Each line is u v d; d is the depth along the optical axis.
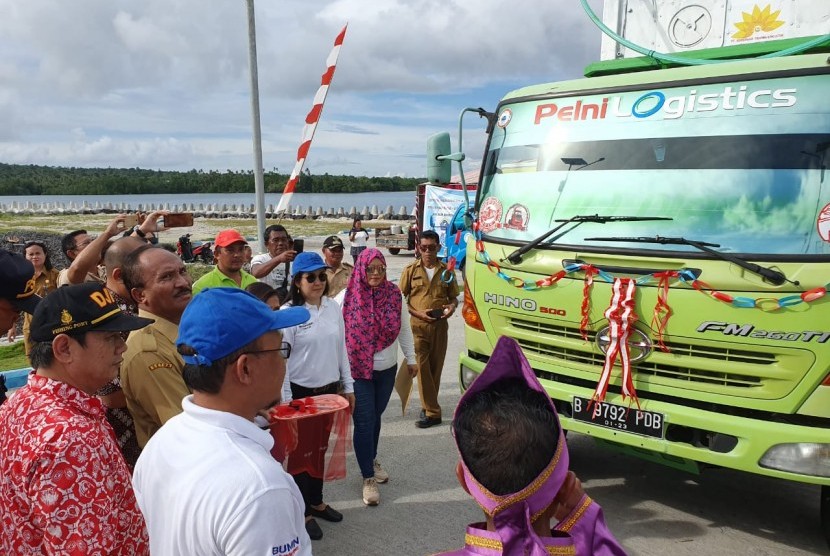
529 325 4.25
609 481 4.76
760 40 4.48
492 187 4.70
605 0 5.12
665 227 3.77
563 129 4.43
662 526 4.08
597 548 1.44
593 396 3.91
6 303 2.49
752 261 3.44
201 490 1.54
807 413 3.31
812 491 4.59
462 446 1.36
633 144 4.11
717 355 3.52
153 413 2.62
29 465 1.71
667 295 3.59
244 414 1.76
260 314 1.76
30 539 1.74
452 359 8.48
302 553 1.62
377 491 4.48
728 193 3.70
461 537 4.04
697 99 3.96
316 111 6.44
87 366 1.94
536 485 1.29
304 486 4.05
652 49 4.95
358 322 4.48
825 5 4.23
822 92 3.60
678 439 3.68
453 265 5.87
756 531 4.02
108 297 2.04
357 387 4.48
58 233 27.89
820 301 3.23
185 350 1.72
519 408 1.34
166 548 1.62
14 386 6.53
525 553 1.29
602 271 3.80
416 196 17.34
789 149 3.60
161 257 2.80
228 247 4.53
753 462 3.39
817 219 3.41
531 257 4.15
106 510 1.75
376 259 4.51
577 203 4.17
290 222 36.50
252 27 7.16
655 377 3.72
